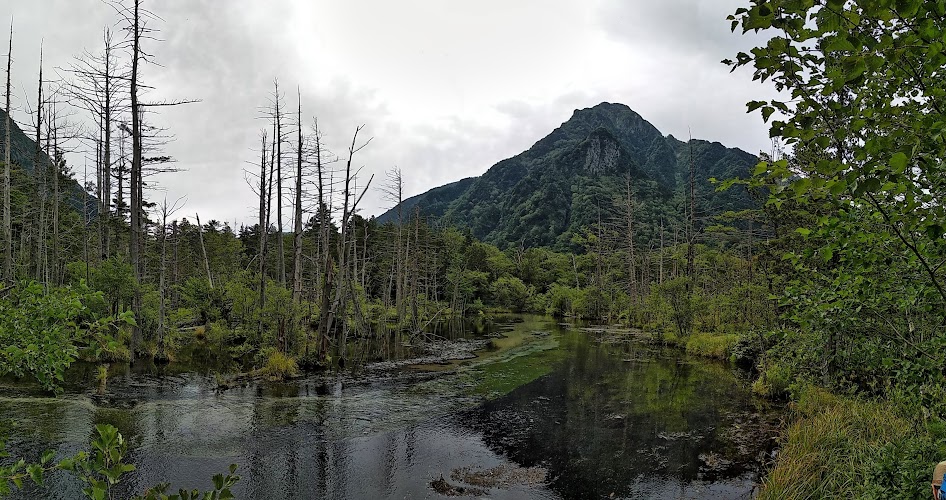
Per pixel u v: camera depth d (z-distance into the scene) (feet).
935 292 13.42
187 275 124.77
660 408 48.21
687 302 91.91
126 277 63.10
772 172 8.66
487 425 43.04
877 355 17.28
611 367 69.92
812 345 24.08
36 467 9.45
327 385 56.44
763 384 53.31
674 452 36.73
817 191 9.97
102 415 39.99
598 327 132.67
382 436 39.52
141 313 67.21
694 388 56.44
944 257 11.55
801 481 24.75
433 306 146.30
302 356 67.97
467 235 254.47
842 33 7.13
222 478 8.19
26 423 36.50
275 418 42.52
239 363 66.90
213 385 53.47
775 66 8.25
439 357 79.10
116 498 27.30
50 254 95.45
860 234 11.80
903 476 16.19
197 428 38.86
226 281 92.38
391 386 56.90
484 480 31.86
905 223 10.89
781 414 45.39
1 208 72.64
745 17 7.63
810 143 8.71
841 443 27.20
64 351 13.62
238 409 44.47
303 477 31.58
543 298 198.70
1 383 47.03
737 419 44.39
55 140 78.23
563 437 40.01
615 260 182.50
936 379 14.99
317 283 97.50
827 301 15.40
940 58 7.54
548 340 102.47
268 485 30.27
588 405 49.52
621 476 32.63
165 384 52.54
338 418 43.45
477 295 203.31
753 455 35.94
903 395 19.52
